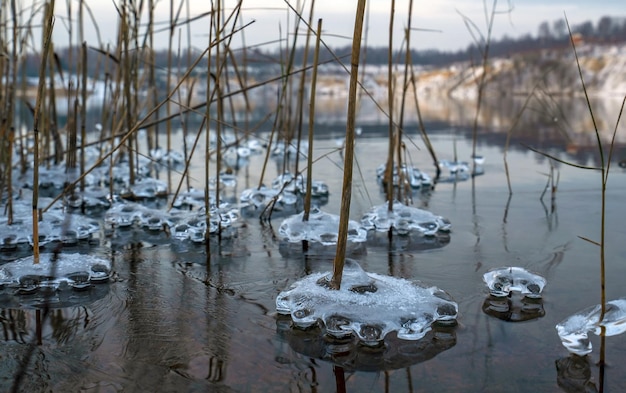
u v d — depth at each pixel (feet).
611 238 8.11
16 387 4.23
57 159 12.32
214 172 13.70
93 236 8.27
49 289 6.19
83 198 9.93
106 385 4.28
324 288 5.56
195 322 5.41
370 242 8.07
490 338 5.08
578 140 19.34
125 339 5.05
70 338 5.05
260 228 8.77
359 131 19.65
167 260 7.24
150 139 14.74
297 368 4.57
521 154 16.44
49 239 7.87
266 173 13.69
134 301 5.91
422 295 5.57
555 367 4.57
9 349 4.83
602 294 5.01
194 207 10.12
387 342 5.00
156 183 11.10
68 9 11.22
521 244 7.88
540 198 10.77
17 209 8.78
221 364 4.62
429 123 26.32
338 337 5.05
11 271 6.29
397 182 11.98
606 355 4.74
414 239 8.19
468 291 6.19
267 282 6.47
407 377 4.45
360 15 5.00
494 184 12.21
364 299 5.36
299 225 8.06
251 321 5.43
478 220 9.20
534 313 5.61
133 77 12.44
